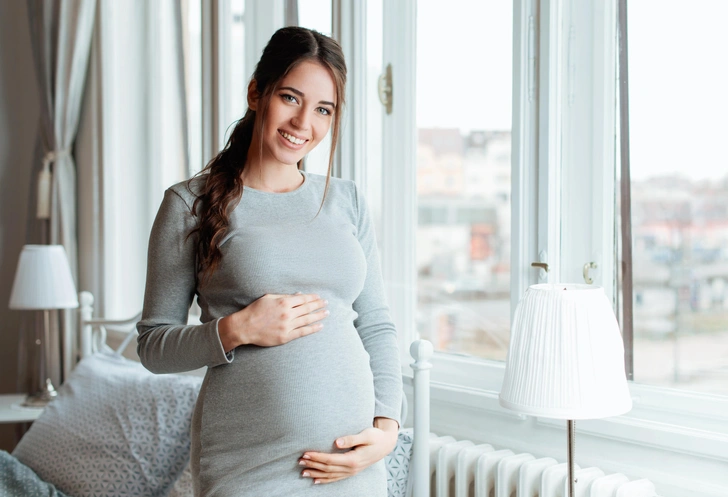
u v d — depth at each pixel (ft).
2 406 10.39
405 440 6.31
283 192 4.96
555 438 6.06
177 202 4.78
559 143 6.29
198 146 10.23
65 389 8.23
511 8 6.81
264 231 4.69
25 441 7.88
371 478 4.72
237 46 9.46
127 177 11.58
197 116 10.23
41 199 11.80
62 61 11.59
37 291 10.08
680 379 5.64
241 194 4.79
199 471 4.72
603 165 6.03
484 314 7.13
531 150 6.46
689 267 5.58
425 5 7.59
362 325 5.18
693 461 5.25
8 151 13.39
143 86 11.23
